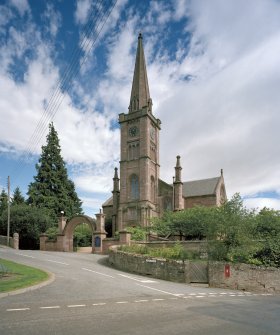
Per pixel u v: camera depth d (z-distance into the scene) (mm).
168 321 9594
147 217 58969
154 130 69500
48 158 69938
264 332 8898
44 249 46906
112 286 16781
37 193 65875
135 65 73250
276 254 25531
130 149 66250
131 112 67375
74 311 10406
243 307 12969
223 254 25547
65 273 20969
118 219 62906
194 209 47906
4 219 51594
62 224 47062
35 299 12227
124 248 30016
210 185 69500
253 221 27484
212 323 9641
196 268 23188
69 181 72500
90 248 51312
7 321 8859
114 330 8320
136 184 63844
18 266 22469
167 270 23688
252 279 22516
